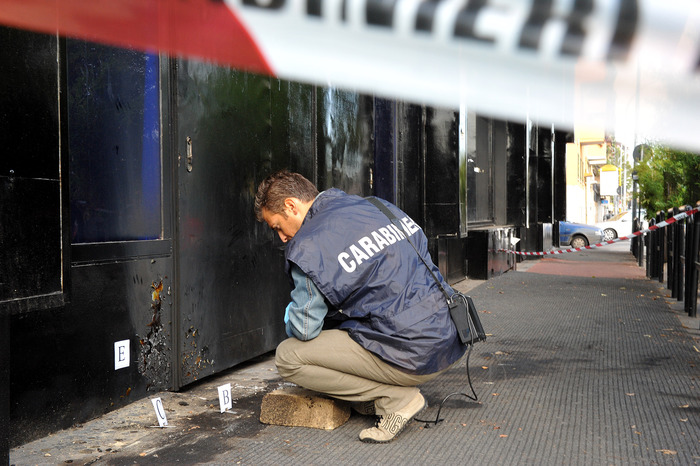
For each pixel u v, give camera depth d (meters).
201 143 3.70
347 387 2.78
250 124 4.23
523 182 13.40
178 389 3.57
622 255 17.91
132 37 3.24
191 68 3.58
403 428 2.80
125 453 2.58
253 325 4.31
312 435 2.84
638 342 5.23
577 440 2.78
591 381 3.90
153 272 3.36
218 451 2.62
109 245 3.04
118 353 3.13
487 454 2.60
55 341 2.76
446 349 2.68
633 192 17.20
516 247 14.09
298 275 2.64
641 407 3.32
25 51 2.10
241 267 4.15
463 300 2.74
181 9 3.46
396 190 7.75
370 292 2.63
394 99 7.66
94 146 3.05
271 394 3.00
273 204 2.82
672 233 8.90
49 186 2.18
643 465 2.48
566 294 8.59
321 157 5.48
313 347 2.73
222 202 3.92
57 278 2.21
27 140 2.09
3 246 1.99
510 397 3.52
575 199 32.19
